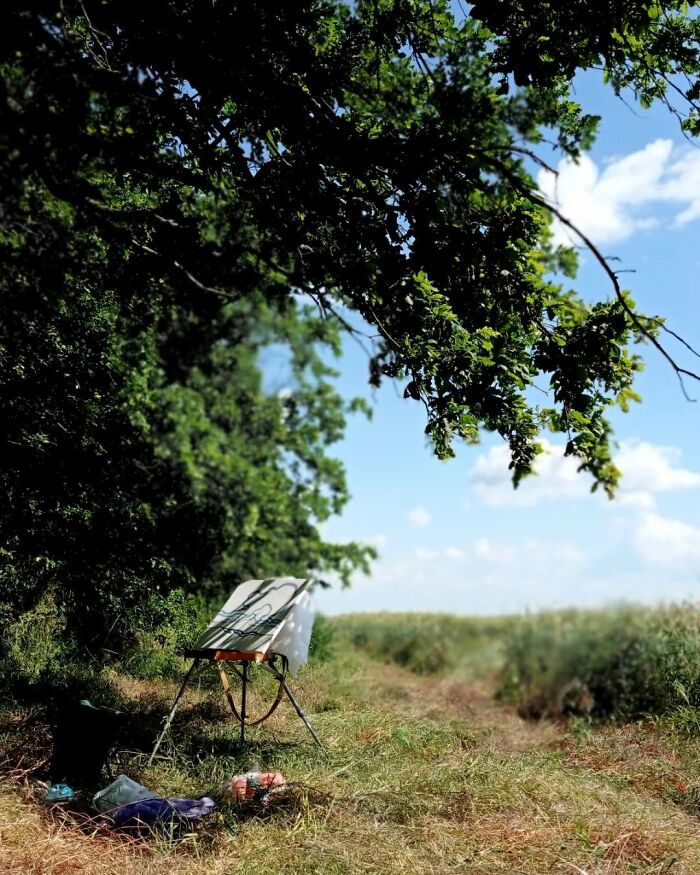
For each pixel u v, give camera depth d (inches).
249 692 357.4
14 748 241.1
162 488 492.7
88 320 348.8
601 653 516.7
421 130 245.1
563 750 323.0
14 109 200.4
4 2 190.4
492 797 223.0
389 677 538.0
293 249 265.3
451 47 333.7
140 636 389.7
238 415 714.2
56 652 343.9
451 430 249.0
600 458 350.0
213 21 232.8
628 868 181.9
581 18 233.8
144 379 473.7
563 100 339.0
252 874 168.6
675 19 249.4
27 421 338.0
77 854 176.6
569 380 254.5
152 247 303.3
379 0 299.4
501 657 622.2
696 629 441.7
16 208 208.7
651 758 294.8
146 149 237.9
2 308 272.8
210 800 208.8
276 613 273.3
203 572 506.9
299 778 230.5
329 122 237.8
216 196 331.6
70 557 361.7
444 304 249.1
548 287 288.4
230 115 263.4
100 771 225.6
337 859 173.8
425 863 175.5
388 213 239.0
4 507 340.8
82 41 245.8
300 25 268.5
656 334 254.4
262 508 644.7
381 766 246.5
